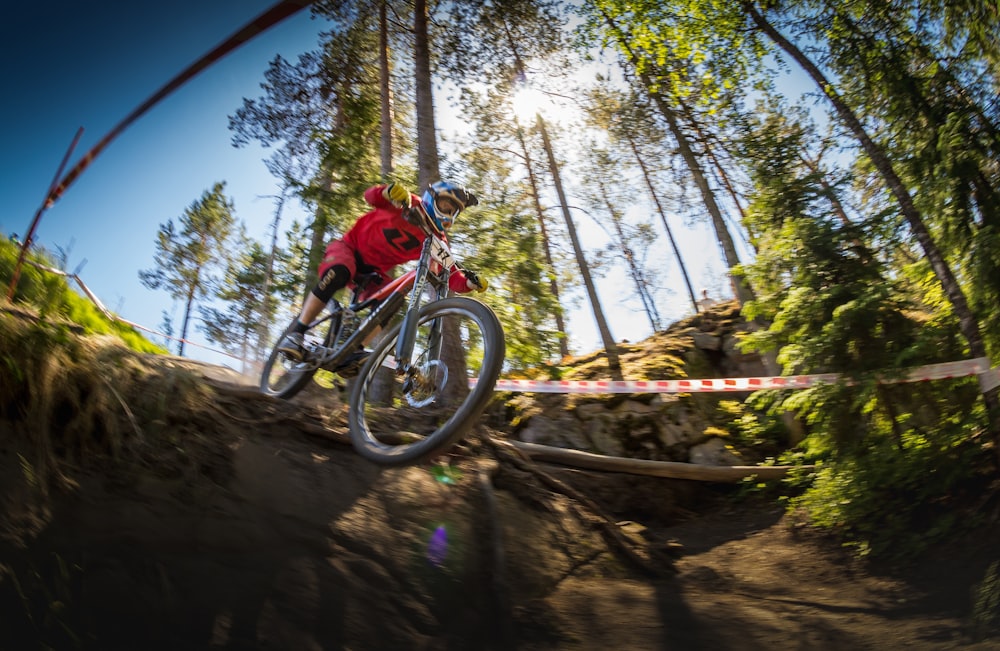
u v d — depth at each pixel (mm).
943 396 6773
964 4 7660
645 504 7203
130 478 2652
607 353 13234
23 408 2510
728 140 12352
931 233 7602
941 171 7371
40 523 2221
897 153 7895
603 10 11414
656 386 7770
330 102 13414
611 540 4625
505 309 8969
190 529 2584
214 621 2256
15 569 2006
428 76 9359
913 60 8383
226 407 3578
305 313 3604
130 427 2854
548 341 9711
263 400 3830
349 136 11805
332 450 3764
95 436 2729
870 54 8469
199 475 2875
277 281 11102
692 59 11047
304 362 3611
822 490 6570
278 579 2586
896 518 5949
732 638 3340
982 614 3779
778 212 8891
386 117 11664
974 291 7043
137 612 2139
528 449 6836
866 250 7672
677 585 4336
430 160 8727
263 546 2717
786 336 7766
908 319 7133
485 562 3506
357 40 12703
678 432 9062
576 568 4117
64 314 3346
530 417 9227
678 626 3424
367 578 2873
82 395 2768
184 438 3035
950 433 6371
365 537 3119
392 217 3455
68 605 2021
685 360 13016
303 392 5301
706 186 12094
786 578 5160
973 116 7434
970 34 7770
